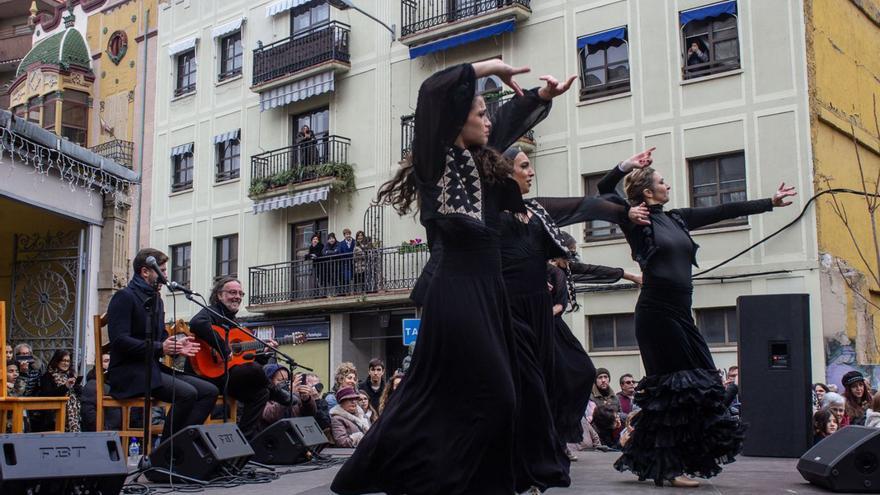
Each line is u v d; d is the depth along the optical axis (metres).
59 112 31.47
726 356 17.58
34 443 4.35
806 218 16.97
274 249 25.91
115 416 8.40
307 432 7.56
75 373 11.98
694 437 5.23
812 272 16.78
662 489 5.22
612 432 10.30
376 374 12.38
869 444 5.17
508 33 21.36
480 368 3.30
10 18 41.16
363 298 22.77
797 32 17.33
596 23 19.97
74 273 12.42
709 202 18.19
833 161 17.86
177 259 28.81
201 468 5.86
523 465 3.77
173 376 6.67
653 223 5.39
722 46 18.33
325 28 24.97
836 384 16.78
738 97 17.89
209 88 28.42
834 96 18.19
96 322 6.74
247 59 27.42
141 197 29.94
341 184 24.03
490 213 3.52
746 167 17.66
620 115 19.42
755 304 8.23
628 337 18.94
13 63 39.62
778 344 8.12
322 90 24.75
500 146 4.28
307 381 10.52
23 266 12.80
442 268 3.47
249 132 27.11
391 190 3.89
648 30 19.14
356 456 3.42
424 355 3.41
